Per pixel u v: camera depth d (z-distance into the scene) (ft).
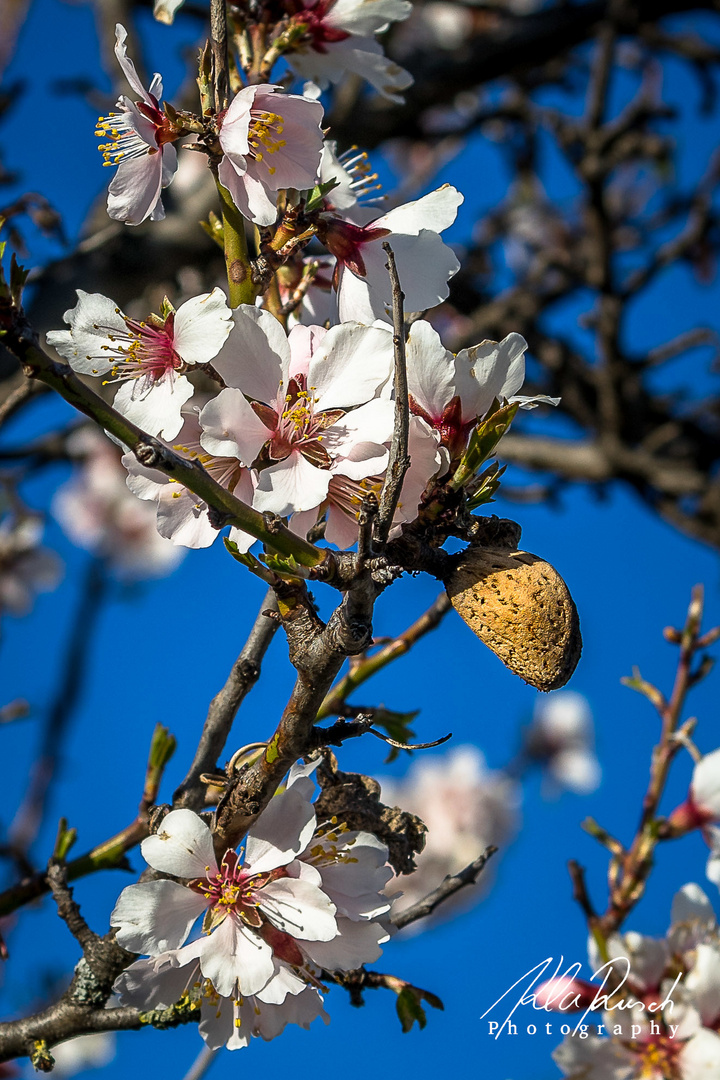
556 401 2.06
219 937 2.10
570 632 2.02
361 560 1.94
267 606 2.25
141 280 3.76
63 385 1.96
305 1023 2.13
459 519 2.04
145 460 1.99
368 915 2.14
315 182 2.12
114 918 2.10
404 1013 2.23
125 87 4.02
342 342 2.06
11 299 1.95
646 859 2.60
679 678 2.71
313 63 2.38
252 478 2.08
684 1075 2.42
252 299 2.13
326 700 2.45
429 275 2.17
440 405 2.05
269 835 2.11
